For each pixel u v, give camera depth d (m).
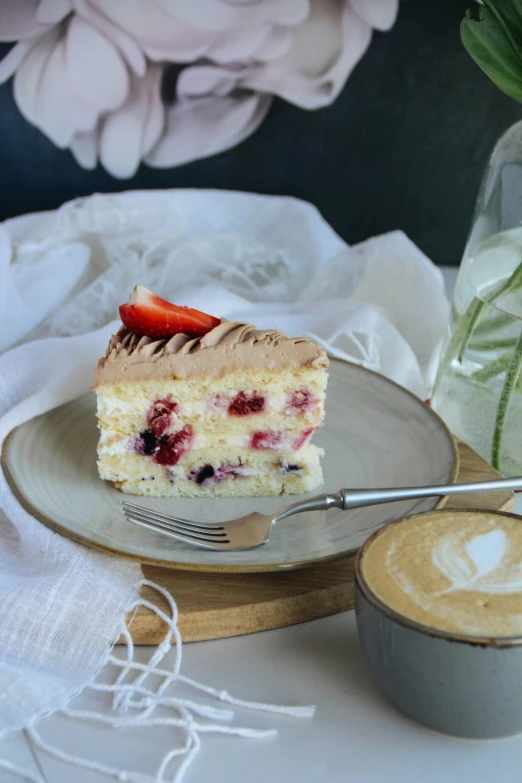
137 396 0.69
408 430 0.72
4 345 0.83
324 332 0.81
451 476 0.67
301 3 0.95
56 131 1.00
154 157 1.02
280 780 0.56
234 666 0.60
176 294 0.85
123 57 0.97
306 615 0.63
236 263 0.91
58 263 0.87
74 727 0.58
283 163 1.03
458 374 0.73
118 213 0.91
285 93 0.99
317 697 0.59
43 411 0.72
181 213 0.94
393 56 0.98
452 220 1.05
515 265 0.69
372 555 0.58
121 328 0.73
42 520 0.64
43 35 0.95
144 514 0.66
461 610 0.56
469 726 0.56
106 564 0.63
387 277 0.87
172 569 0.64
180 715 0.58
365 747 0.57
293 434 0.70
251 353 0.69
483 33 0.68
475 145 1.01
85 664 0.59
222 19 0.95
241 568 0.61
